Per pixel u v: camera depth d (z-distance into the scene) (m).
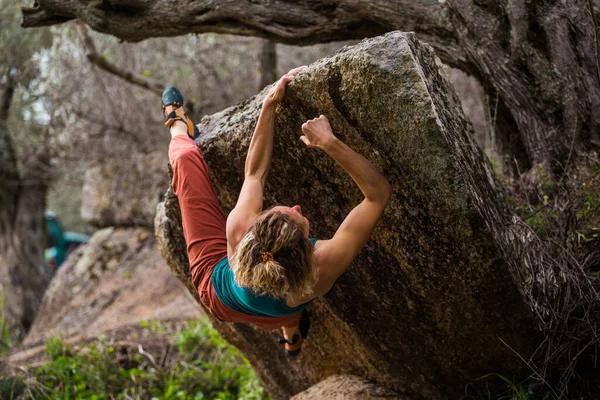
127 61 10.84
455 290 3.26
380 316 3.65
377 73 2.69
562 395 3.45
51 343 7.30
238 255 2.62
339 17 4.64
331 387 4.12
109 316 10.09
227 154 3.34
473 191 2.93
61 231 16.81
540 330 3.34
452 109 3.23
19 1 9.35
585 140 4.17
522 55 4.22
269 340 4.55
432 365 3.75
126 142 11.26
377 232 3.24
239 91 10.60
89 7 5.16
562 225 3.85
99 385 6.62
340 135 2.97
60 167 12.18
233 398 6.54
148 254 11.15
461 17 4.30
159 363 7.12
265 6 4.75
